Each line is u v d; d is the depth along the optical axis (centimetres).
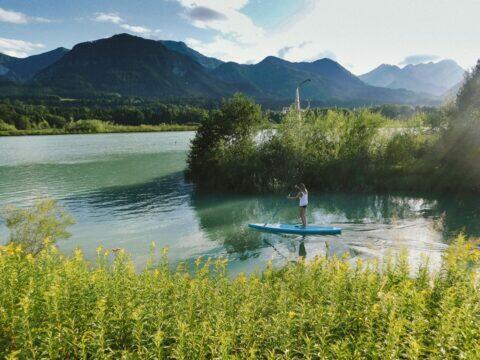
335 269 774
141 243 1759
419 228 1828
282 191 2855
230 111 3444
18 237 1334
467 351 483
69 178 3753
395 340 488
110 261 1450
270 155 3106
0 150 7062
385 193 2677
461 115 2961
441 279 752
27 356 530
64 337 558
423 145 3098
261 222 2083
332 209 2319
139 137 10750
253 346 523
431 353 512
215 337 532
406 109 7725
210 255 1576
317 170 2944
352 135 3153
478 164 2619
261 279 960
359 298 630
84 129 13350
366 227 1888
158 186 3281
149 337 552
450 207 2236
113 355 563
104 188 3219
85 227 2048
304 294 752
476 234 1689
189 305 634
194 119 16750
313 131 3253
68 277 679
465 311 540
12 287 668
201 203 2602
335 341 557
